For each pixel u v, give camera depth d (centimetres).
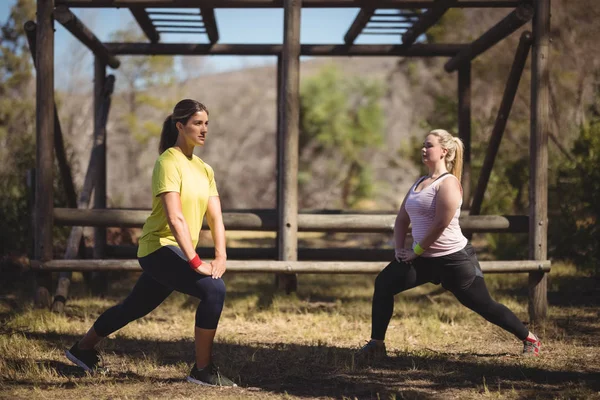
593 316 715
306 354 534
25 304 752
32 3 2470
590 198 1045
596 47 1631
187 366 486
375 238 1908
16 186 1116
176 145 436
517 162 1435
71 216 746
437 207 484
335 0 741
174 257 424
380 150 3488
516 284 962
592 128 1132
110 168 3856
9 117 2192
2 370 470
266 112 4597
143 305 449
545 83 712
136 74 3644
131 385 442
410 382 457
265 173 4238
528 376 473
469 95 1002
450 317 700
